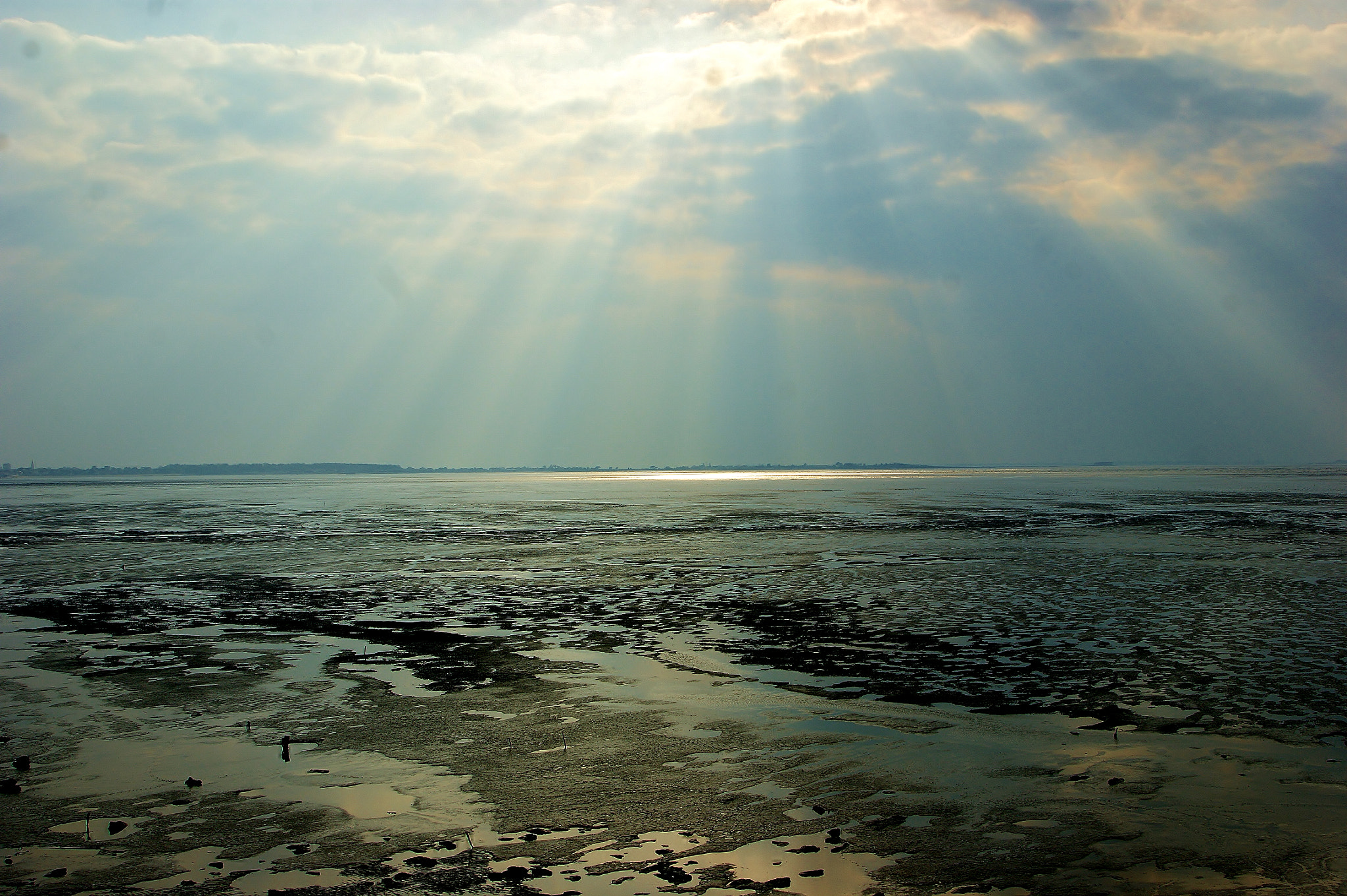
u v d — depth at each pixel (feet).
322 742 36.94
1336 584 79.77
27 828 28.17
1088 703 41.93
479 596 78.38
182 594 79.97
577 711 41.34
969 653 53.26
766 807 29.58
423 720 40.06
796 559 105.09
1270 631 58.80
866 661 51.47
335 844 26.86
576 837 27.30
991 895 23.43
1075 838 26.78
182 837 27.40
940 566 96.94
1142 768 32.73
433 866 25.38
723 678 47.75
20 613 70.49
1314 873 24.43
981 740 36.42
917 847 26.30
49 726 39.42
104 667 51.34
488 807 29.73
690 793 30.81
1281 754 34.22
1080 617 64.69
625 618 66.59
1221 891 23.48
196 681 47.78
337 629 62.75
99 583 87.66
